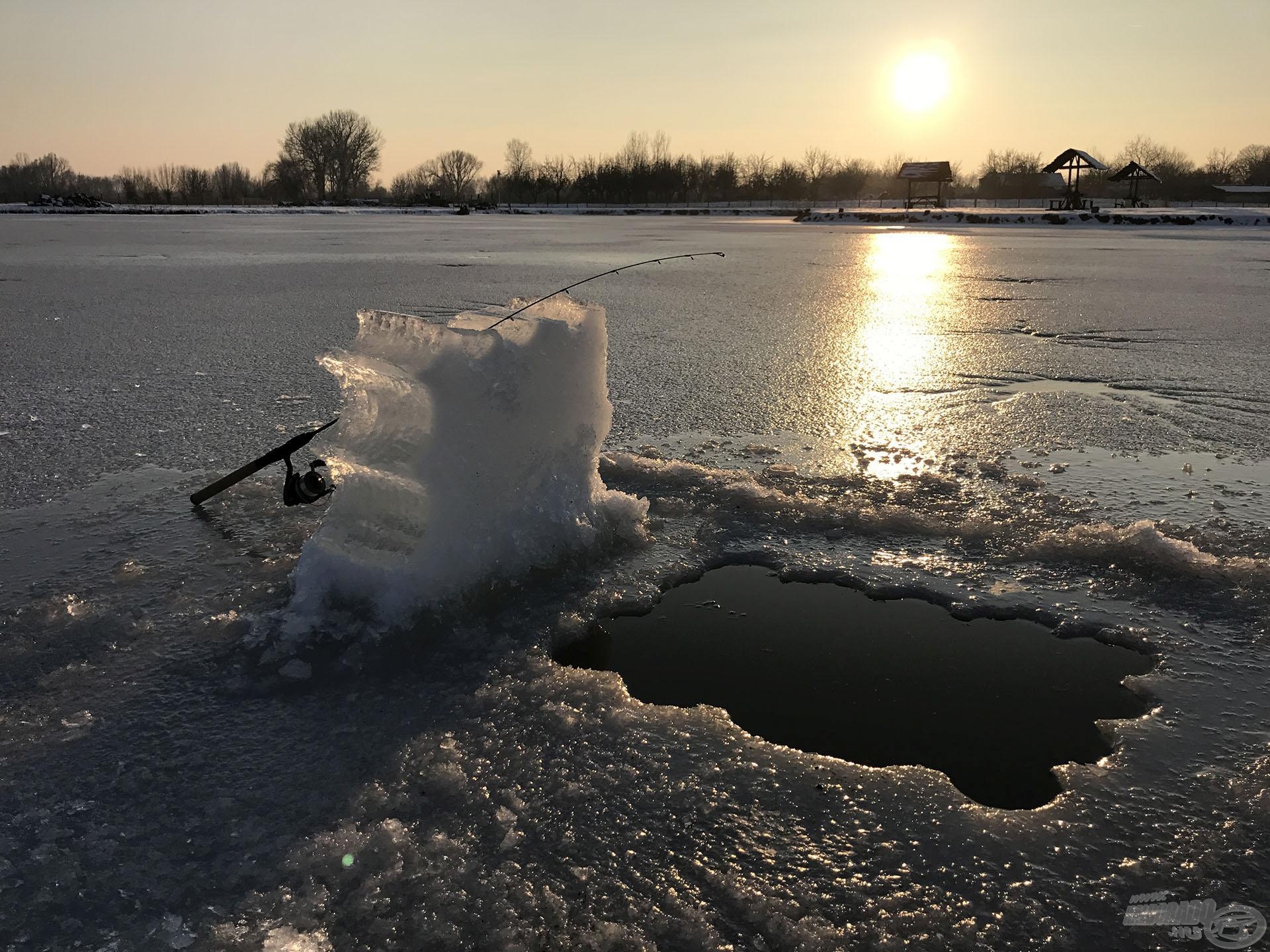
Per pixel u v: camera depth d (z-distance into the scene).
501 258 17.92
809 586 3.12
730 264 17.19
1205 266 16.62
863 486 4.02
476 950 1.62
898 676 2.54
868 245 23.83
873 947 1.64
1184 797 2.03
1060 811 1.98
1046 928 1.68
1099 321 9.19
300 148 101.62
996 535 3.44
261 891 1.76
